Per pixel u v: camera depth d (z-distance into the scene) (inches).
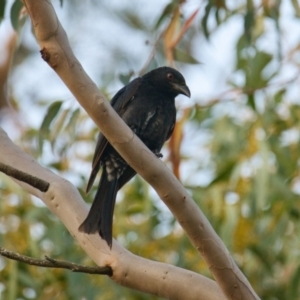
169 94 420.8
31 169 348.5
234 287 286.8
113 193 360.2
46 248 476.1
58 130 453.1
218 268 286.2
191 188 482.6
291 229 492.1
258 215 467.8
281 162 474.0
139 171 282.4
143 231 488.7
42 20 266.5
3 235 460.1
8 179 470.0
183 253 461.4
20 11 429.1
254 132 494.0
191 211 282.7
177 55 493.0
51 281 461.4
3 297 452.4
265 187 455.5
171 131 432.8
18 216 474.3
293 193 467.8
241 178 481.4
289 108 494.6
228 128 504.1
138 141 280.1
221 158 503.2
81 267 299.0
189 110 495.2
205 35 481.4
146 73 428.1
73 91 274.2
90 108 275.1
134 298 465.1
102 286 462.0
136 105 411.5
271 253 475.2
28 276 452.8
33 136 532.4
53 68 272.5
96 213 327.9
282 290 476.1
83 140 506.0
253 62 496.7
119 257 312.0
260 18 511.5
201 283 300.2
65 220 330.3
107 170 366.3
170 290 302.7
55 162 496.4
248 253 478.3
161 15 486.6
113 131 277.6
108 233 317.7
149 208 478.9
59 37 269.9
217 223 468.1
